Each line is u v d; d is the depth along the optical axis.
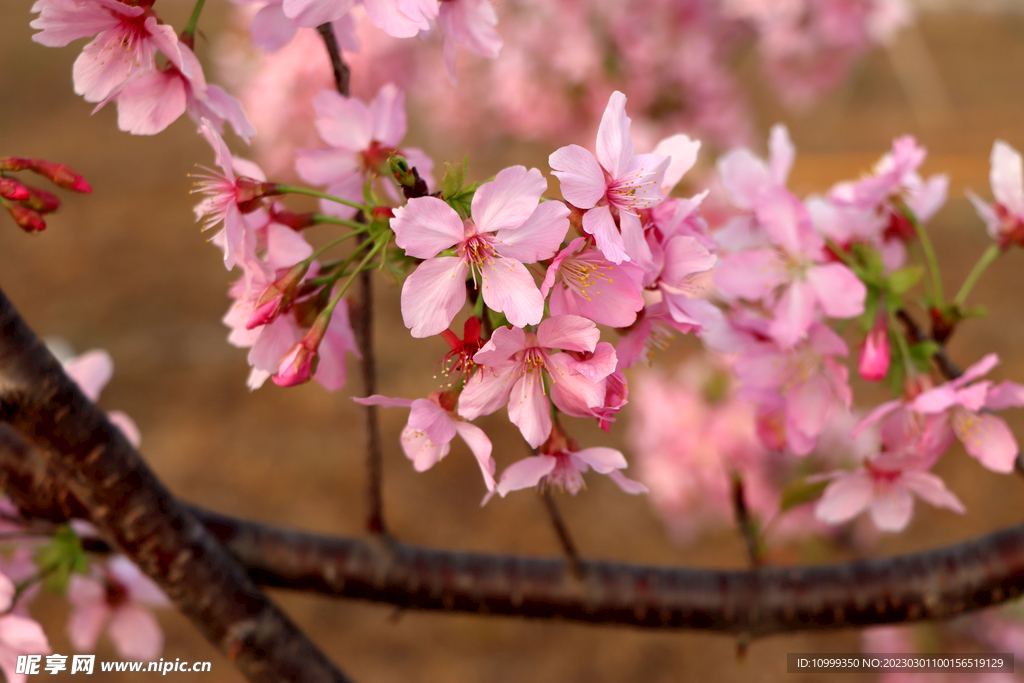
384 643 2.18
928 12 6.93
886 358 0.58
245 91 1.32
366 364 0.54
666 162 0.50
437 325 0.49
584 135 1.54
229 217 0.51
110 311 3.29
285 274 0.52
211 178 0.52
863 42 1.69
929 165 4.48
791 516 1.26
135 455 0.52
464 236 0.49
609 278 0.50
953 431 0.58
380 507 0.57
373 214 0.51
